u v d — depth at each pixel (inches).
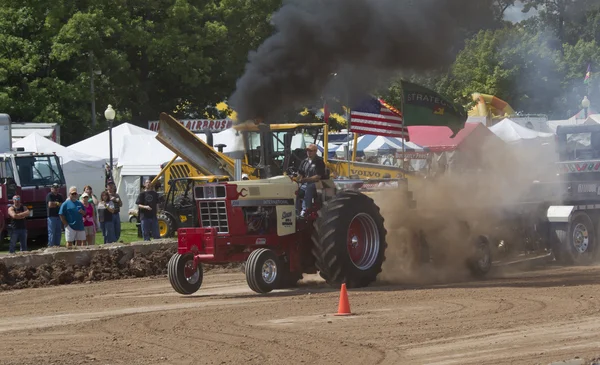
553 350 432.8
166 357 440.8
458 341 462.0
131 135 1630.2
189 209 1306.6
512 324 510.6
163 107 2383.1
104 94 2222.0
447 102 893.8
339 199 697.0
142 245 916.0
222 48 2273.6
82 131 2159.2
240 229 675.4
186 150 1122.0
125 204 1599.4
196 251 682.2
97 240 1264.8
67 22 2095.2
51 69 2143.2
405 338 471.8
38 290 770.2
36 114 2047.2
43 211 1262.3
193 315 572.7
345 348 448.1
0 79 1999.3
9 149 1320.1
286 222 698.8
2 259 825.5
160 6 2289.6
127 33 2162.9
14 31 2096.5
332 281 694.5
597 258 970.7
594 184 969.5
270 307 600.4
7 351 465.1
